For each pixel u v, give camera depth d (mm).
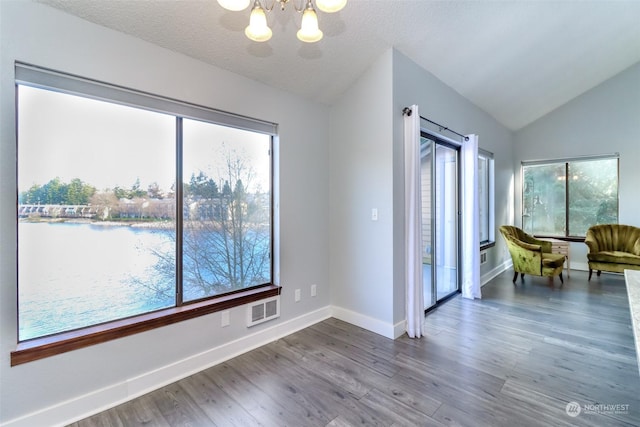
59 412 1639
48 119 1669
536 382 2031
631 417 1688
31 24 1553
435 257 3531
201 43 2068
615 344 2562
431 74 3250
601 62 4320
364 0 2117
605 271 4652
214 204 2383
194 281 2277
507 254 5676
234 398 1889
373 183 2832
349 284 3078
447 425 1642
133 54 1886
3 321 1505
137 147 1988
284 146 2785
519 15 2744
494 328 2924
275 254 2771
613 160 5062
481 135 4559
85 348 1722
